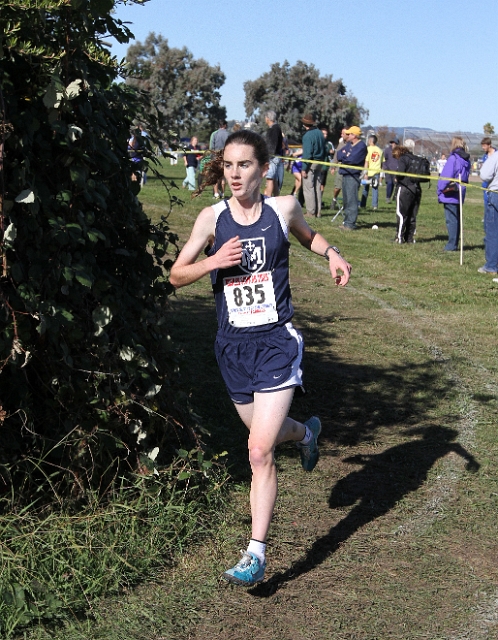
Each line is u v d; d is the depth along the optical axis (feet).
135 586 11.18
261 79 198.39
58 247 11.43
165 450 13.64
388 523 13.53
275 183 48.55
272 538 12.82
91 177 12.10
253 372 11.50
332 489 14.78
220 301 11.69
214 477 13.71
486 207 39.99
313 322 28.09
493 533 13.33
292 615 10.82
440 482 15.26
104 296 12.13
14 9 10.42
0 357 11.06
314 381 21.21
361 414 19.01
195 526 12.60
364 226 57.41
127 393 12.41
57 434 11.99
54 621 10.19
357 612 10.94
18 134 10.94
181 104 202.90
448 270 40.47
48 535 11.11
